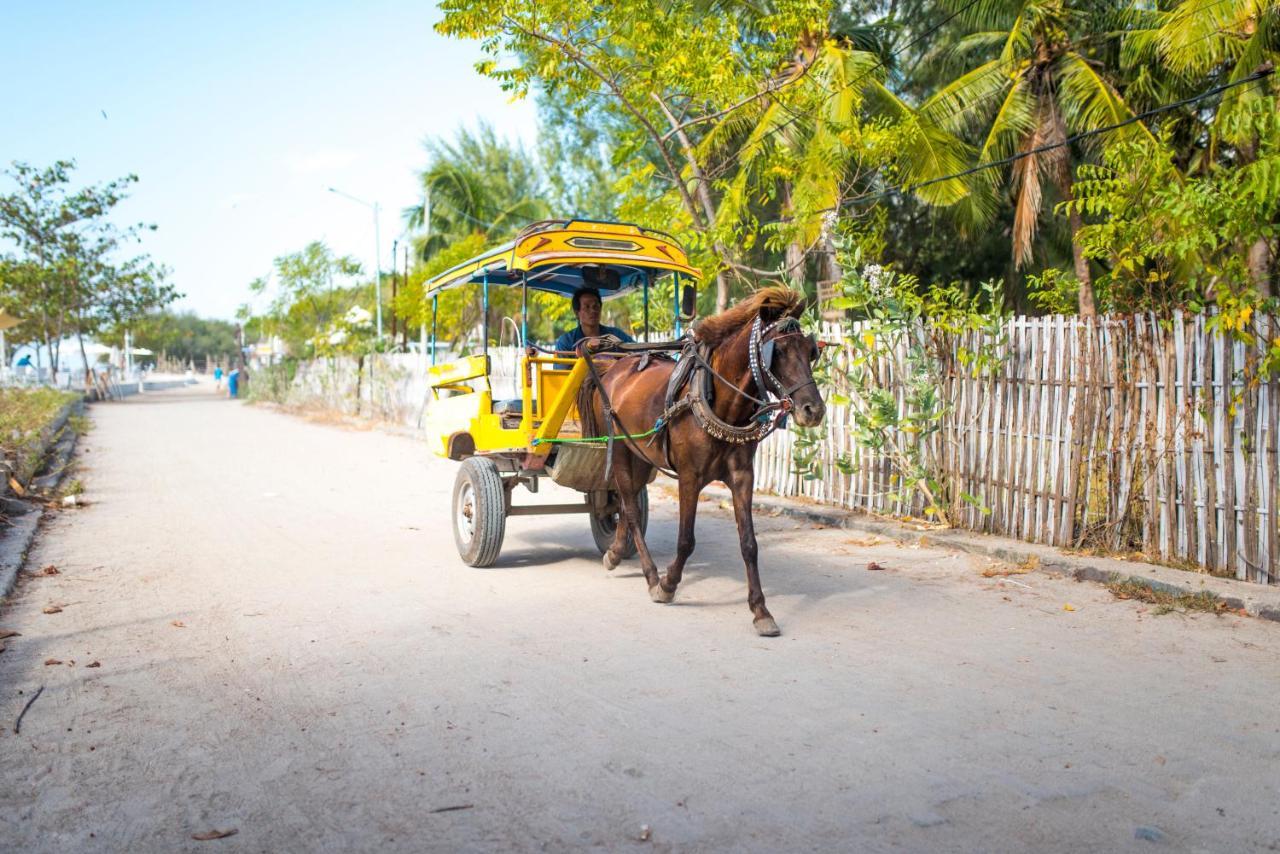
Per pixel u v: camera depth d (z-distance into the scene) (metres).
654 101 13.87
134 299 41.91
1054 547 8.17
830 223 12.51
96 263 40.09
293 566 8.31
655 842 3.54
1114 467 7.83
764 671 5.39
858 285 9.53
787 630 6.19
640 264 7.94
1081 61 16.08
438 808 3.82
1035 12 15.98
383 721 4.71
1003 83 17.27
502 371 8.40
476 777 4.09
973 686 5.12
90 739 4.52
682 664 5.52
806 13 12.23
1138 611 6.56
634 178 14.97
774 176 14.25
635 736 4.49
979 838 3.54
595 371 7.37
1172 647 5.77
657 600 6.90
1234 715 4.68
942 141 16.47
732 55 12.48
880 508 10.12
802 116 13.70
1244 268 6.96
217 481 14.12
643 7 11.87
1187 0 14.16
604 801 3.86
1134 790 3.90
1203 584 6.74
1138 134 15.34
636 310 14.19
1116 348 7.73
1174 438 7.36
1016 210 18.03
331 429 24.33
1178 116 16.48
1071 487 8.07
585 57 12.52
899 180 16.86
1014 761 4.18
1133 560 7.55
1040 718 4.66
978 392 9.02
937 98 17.61
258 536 9.77
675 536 9.63
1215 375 7.05
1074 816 3.70
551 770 4.14
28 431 15.98
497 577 7.85
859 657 5.62
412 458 17.34
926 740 4.41
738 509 6.29
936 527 9.25
